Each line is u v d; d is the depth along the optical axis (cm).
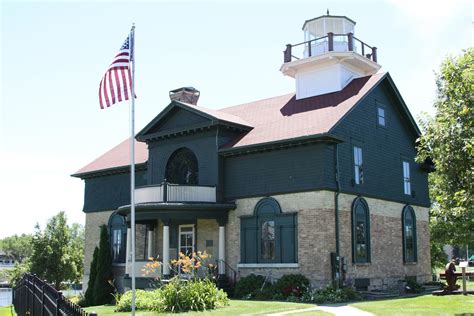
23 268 5350
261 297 2412
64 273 4316
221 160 2831
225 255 2745
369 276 2667
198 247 2897
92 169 3684
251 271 2631
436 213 2002
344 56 3023
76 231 8869
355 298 2319
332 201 2494
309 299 2267
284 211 2564
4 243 14612
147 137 3133
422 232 3244
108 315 1947
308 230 2466
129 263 2938
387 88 3061
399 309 1836
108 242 3341
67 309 1012
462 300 2117
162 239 3088
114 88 1734
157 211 2714
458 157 1667
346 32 3272
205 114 2831
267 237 2611
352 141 2694
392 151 3041
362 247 2661
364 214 2714
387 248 2862
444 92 2022
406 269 3008
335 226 2481
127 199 3453
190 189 2733
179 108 2998
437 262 4038
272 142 2559
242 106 3466
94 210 3681
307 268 2436
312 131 2483
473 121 1623
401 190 3075
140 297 2155
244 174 2748
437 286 3083
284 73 3288
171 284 2023
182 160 3077
